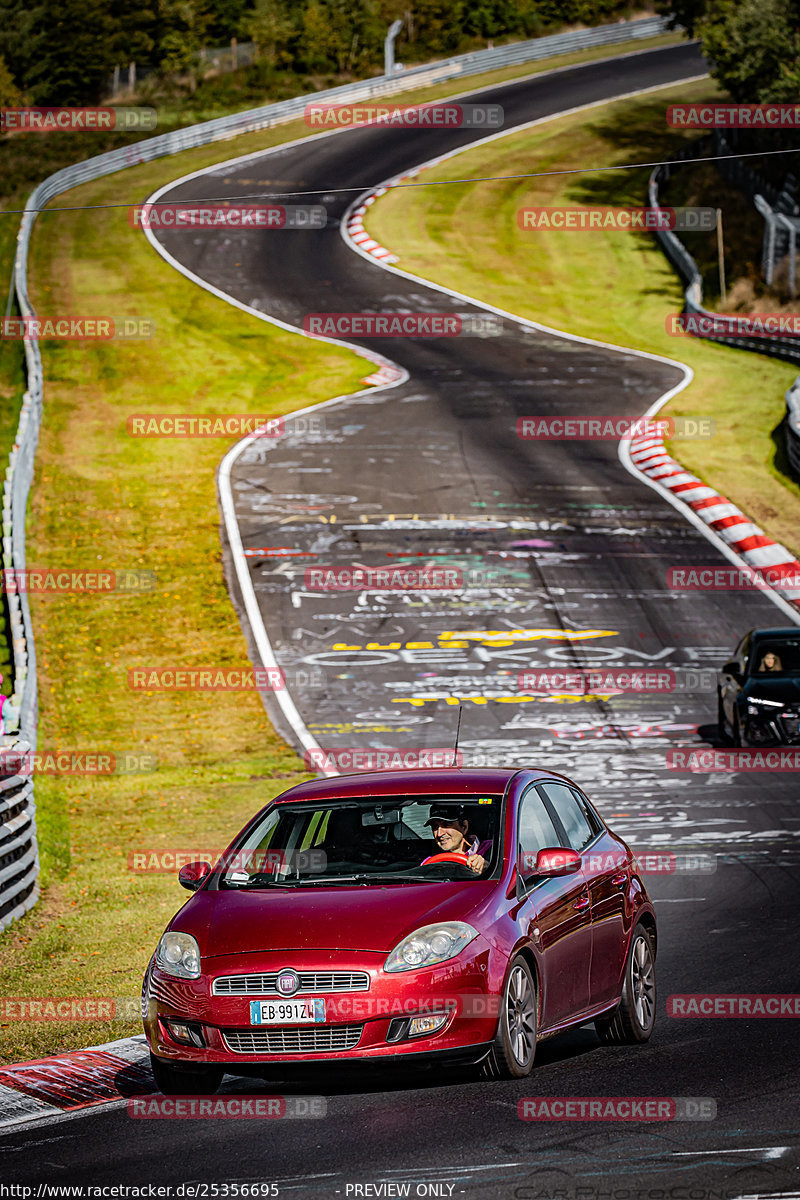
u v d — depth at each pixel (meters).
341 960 13.73
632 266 117.62
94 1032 17.83
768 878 26.67
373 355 93.88
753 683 38.69
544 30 198.12
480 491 68.06
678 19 142.62
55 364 89.31
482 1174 11.55
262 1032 13.71
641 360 93.56
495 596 54.97
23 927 24.59
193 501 66.94
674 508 65.81
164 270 110.75
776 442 75.06
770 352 93.38
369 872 15.41
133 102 156.62
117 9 164.62
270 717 44.16
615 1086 14.35
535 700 44.66
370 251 118.62
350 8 177.88
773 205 118.94
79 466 71.94
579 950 15.73
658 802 33.66
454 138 149.25
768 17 120.81
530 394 85.19
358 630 51.84
